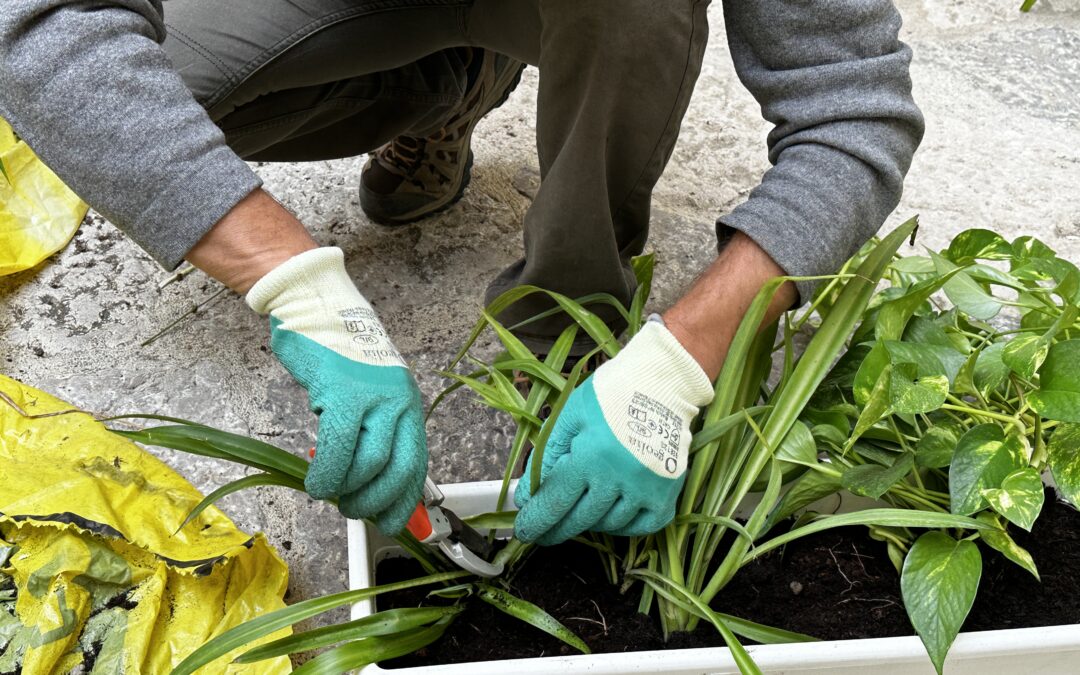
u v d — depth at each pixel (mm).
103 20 844
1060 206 1760
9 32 818
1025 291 1004
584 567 989
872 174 1010
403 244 1682
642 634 918
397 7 1301
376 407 858
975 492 845
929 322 981
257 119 1352
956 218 1736
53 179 1649
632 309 1155
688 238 1710
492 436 1415
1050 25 2139
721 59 2068
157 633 1095
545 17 1117
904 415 976
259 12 1250
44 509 1104
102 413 1404
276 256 887
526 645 915
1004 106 1965
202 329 1532
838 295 1058
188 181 851
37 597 1065
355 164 1826
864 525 1021
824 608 957
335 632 810
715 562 996
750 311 969
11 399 1263
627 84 1122
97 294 1574
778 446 958
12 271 1564
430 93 1466
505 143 1878
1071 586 969
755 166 1853
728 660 809
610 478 883
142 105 844
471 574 919
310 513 1313
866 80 993
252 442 893
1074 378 834
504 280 1393
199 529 1176
